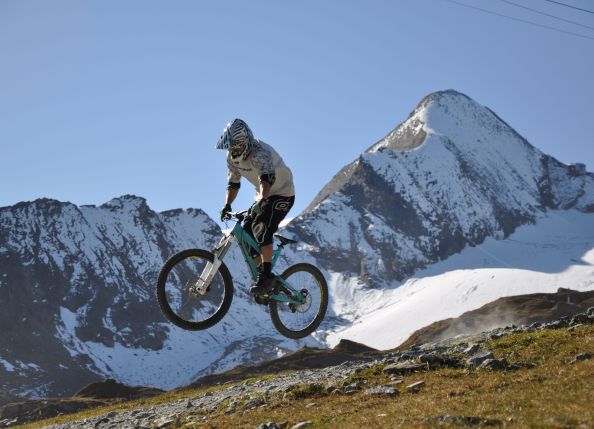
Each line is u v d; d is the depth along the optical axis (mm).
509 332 29141
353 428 13352
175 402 30516
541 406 12820
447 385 17953
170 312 11203
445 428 11758
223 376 155875
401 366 21688
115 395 144625
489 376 18547
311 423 15445
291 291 11945
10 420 124812
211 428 17797
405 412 14344
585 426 10664
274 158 11562
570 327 25250
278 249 11984
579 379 15680
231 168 11898
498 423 11859
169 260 11367
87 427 26297
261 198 11242
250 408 20578
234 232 11602
